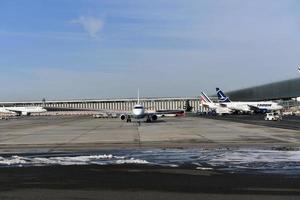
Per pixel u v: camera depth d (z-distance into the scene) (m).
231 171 18.95
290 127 56.41
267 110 147.75
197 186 15.23
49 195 13.75
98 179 17.08
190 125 65.94
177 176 17.70
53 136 44.78
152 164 21.78
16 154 27.73
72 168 20.48
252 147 30.67
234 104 150.50
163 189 14.71
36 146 33.62
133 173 18.70
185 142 35.34
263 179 16.62
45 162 23.03
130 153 27.52
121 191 14.41
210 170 19.34
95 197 13.39
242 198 13.02
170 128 57.22
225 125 64.62
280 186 15.05
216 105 153.25
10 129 61.47
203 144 33.41
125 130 53.72
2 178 17.45
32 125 76.00
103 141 37.34
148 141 36.78
